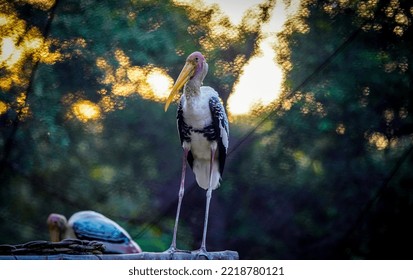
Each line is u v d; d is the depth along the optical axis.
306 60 14.05
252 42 13.94
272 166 14.34
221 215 14.31
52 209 14.35
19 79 13.79
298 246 14.70
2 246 6.86
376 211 14.84
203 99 8.99
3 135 13.76
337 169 14.55
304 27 14.05
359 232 14.88
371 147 14.61
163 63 13.99
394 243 14.88
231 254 7.78
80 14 13.86
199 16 14.02
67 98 14.03
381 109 14.42
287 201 14.52
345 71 14.13
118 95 14.22
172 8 13.96
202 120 8.97
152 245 14.16
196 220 14.27
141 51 13.92
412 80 14.34
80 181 14.21
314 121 14.21
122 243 11.48
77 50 13.92
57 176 14.16
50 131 14.02
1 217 14.15
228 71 13.84
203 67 9.02
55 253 6.97
